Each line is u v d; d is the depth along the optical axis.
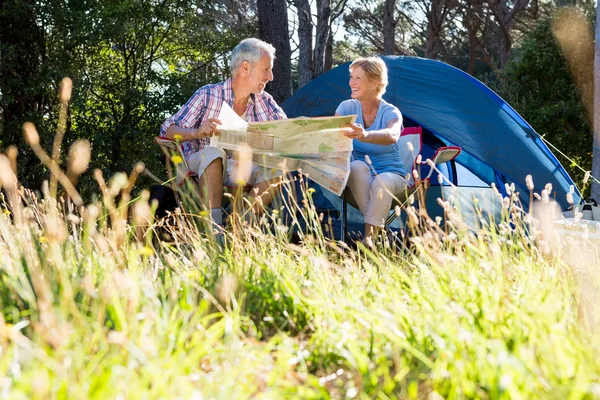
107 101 10.27
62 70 9.36
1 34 9.26
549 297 1.86
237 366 1.45
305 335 1.90
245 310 2.04
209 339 1.53
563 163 10.26
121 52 10.32
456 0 18.59
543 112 9.98
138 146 10.08
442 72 5.49
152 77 10.34
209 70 11.34
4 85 9.05
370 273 2.38
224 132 3.53
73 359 1.34
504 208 2.72
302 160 3.65
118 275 1.82
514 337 1.60
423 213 2.64
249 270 2.30
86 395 1.20
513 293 2.06
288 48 10.58
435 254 2.29
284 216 4.25
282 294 2.09
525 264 2.29
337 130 3.59
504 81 11.22
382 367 1.49
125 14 9.76
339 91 5.79
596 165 7.69
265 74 4.01
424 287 2.00
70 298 1.62
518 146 5.09
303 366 1.54
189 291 1.93
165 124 3.97
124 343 1.32
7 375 1.30
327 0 13.23
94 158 9.81
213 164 3.56
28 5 8.99
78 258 2.35
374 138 3.76
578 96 10.12
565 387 1.27
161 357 1.48
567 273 2.32
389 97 5.46
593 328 1.77
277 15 10.46
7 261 2.12
